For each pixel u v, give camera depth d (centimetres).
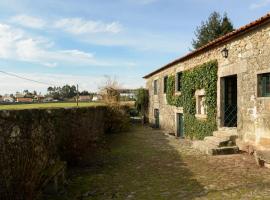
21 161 455
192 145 1191
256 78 901
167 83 1905
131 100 2995
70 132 801
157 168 791
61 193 571
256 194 546
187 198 534
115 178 691
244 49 966
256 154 796
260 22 845
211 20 3225
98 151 1041
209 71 1214
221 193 558
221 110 1139
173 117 1800
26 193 443
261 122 877
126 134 1766
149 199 537
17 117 498
